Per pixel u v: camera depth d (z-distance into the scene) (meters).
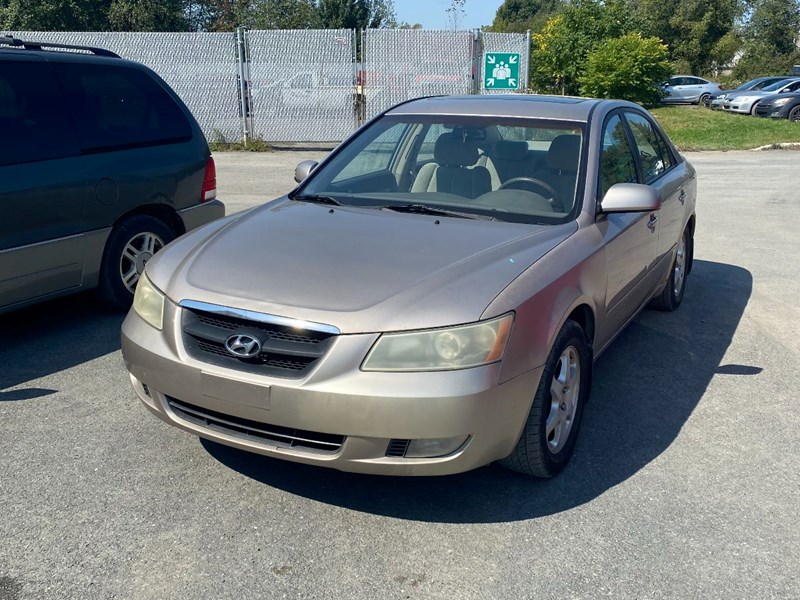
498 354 3.18
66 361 5.15
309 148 18.50
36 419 4.29
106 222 5.69
